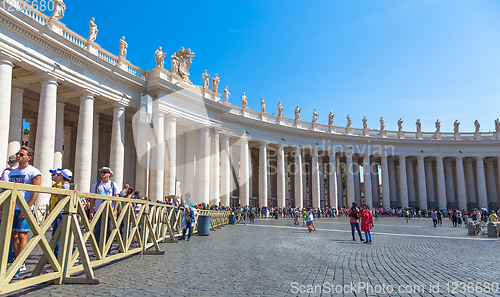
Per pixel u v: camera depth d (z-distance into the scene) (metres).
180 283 6.54
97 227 9.65
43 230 5.55
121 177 27.45
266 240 15.58
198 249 11.81
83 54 24.28
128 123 32.38
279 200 48.44
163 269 7.92
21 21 19.73
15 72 22.62
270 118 49.34
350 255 11.22
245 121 44.28
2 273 4.64
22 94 24.11
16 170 6.55
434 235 21.41
